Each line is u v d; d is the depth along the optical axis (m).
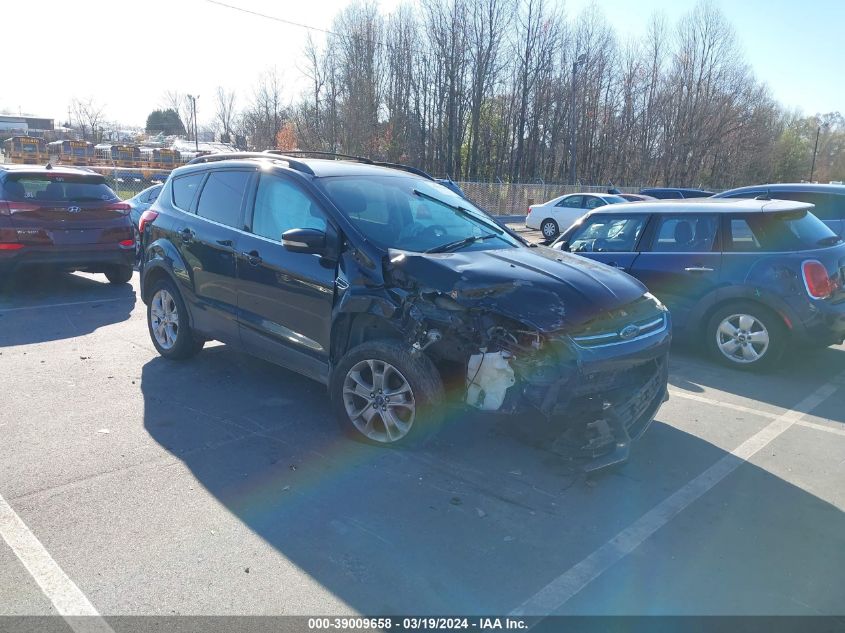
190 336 5.99
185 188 6.02
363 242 4.39
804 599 2.98
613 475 4.16
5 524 3.41
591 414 3.96
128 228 9.68
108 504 3.63
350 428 4.49
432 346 4.14
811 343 6.14
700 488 4.02
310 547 3.28
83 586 2.93
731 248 6.49
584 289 4.07
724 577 3.13
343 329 4.51
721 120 49.31
